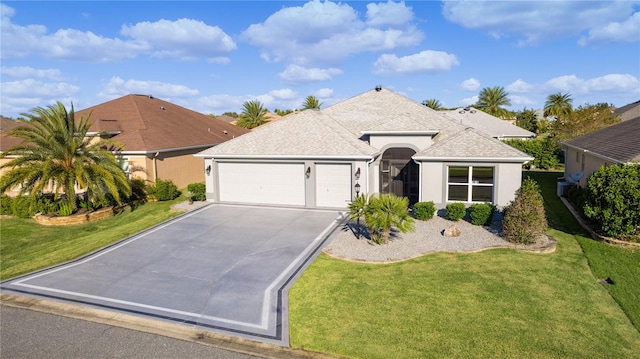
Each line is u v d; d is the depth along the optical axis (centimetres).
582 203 1742
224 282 1193
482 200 1886
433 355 813
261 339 891
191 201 2256
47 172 1928
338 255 1386
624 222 1412
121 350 861
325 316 975
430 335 882
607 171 1452
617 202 1390
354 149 2014
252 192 2230
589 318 948
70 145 2044
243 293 1116
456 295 1064
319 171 2091
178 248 1518
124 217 2127
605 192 1434
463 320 940
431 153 1903
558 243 1480
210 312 1016
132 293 1136
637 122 2412
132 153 2450
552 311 978
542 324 920
